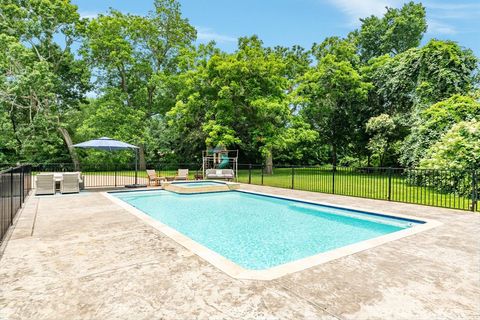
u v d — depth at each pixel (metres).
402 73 17.39
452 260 3.84
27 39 23.22
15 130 23.98
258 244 5.45
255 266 4.30
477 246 4.45
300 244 5.46
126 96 26.06
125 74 27.47
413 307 2.61
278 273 3.36
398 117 19.03
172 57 28.81
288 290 2.92
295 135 22.48
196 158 29.41
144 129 26.03
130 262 3.70
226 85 20.09
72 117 27.55
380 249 4.29
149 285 3.03
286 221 7.44
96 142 12.68
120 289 2.94
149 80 26.70
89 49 25.22
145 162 29.50
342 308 2.57
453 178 10.38
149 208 9.24
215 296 2.79
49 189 10.51
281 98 20.67
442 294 2.87
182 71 25.17
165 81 25.89
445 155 10.90
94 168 26.67
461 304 2.67
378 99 21.77
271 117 21.33
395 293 2.88
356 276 3.29
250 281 3.13
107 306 2.59
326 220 7.57
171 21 28.12
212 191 12.61
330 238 5.88
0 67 20.45
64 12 23.45
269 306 2.60
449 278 3.26
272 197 10.62
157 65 28.72
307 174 22.30
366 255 4.02
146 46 27.67
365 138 24.28
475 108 12.38
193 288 2.96
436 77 15.05
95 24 24.03
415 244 4.55
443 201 9.40
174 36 28.47
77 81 26.67
